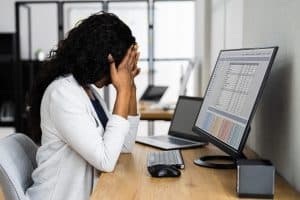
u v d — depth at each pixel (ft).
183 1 19.30
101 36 4.55
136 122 5.74
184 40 19.81
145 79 19.61
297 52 3.91
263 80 3.78
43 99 4.61
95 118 4.67
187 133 6.62
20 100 19.03
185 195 3.67
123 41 4.65
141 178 4.25
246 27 6.53
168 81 19.69
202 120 5.33
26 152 4.95
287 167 4.19
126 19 19.80
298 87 3.85
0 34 18.85
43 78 4.79
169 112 10.99
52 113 4.42
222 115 4.62
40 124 4.80
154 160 4.93
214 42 12.11
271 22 4.92
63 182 4.53
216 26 11.65
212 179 4.19
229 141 4.21
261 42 5.46
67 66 4.67
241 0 7.35
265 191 3.57
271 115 4.82
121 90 4.68
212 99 5.15
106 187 3.93
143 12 19.80
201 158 5.12
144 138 6.66
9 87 19.34
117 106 4.64
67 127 4.32
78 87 4.58
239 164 3.61
